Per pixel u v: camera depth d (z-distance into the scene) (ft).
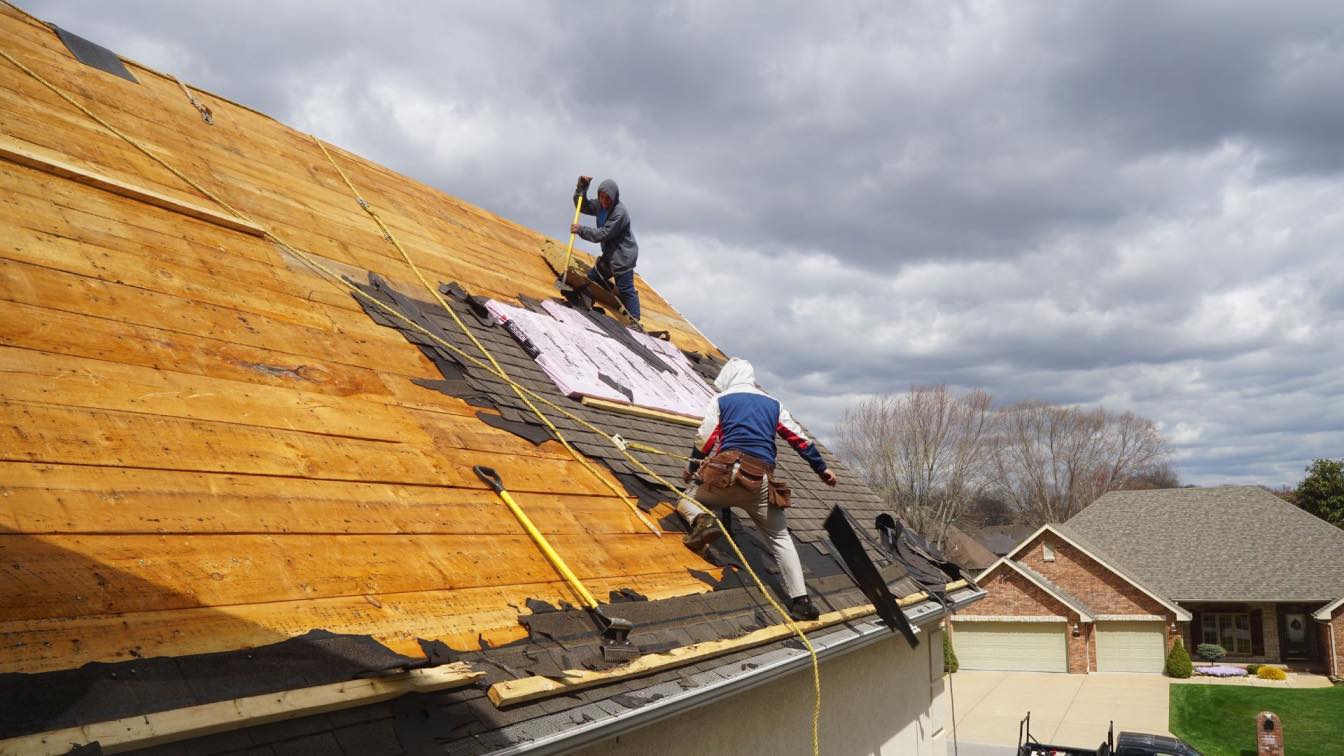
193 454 10.91
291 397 13.39
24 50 17.80
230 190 18.40
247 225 16.96
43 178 13.98
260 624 9.18
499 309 22.07
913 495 204.33
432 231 25.48
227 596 9.29
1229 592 105.50
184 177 17.21
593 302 30.25
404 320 18.10
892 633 22.24
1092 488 237.45
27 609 7.78
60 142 15.34
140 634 8.23
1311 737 72.18
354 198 23.41
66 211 13.60
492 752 9.52
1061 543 108.06
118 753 7.14
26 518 8.64
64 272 12.33
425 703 9.62
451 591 11.78
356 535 11.57
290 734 8.27
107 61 20.03
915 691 30.42
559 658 11.76
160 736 7.32
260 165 20.94
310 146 25.03
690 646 14.26
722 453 17.93
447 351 18.43
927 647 32.30
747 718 17.44
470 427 16.43
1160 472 263.90
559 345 23.04
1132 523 123.85
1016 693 92.79
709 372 33.96
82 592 8.27
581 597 13.58
